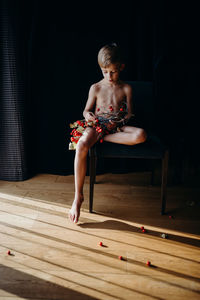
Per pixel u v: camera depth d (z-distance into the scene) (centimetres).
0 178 248
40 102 254
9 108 232
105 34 242
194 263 136
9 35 219
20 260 136
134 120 213
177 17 224
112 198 212
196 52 228
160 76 235
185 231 166
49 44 242
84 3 235
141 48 247
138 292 117
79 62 245
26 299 112
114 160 269
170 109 239
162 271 130
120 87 188
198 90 233
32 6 235
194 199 212
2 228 165
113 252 144
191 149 240
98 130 170
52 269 130
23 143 243
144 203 204
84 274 127
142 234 161
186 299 113
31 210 189
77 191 173
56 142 261
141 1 238
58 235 158
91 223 173
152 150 177
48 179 253
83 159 170
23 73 235
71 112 255
